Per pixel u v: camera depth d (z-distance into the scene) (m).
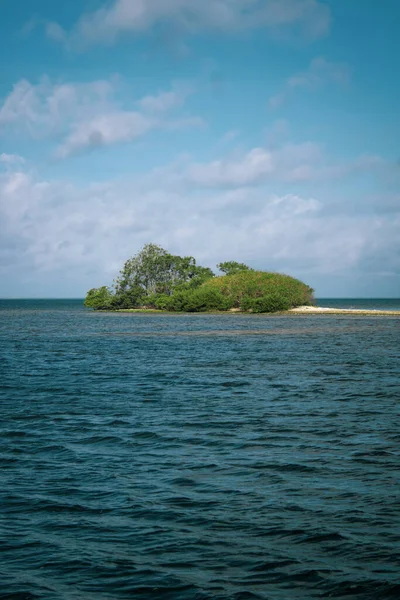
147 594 8.81
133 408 23.45
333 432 19.14
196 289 138.75
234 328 79.00
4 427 20.00
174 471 14.88
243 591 8.88
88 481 14.07
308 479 14.16
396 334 67.25
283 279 134.88
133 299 155.62
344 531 11.00
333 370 35.56
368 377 32.47
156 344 55.25
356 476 14.40
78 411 22.84
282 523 11.40
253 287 132.75
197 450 16.97
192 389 28.44
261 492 13.22
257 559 9.90
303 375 33.38
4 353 46.75
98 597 8.73
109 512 12.03
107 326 86.94
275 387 28.98
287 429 19.59
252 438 18.36
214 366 37.88
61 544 10.52
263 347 51.62
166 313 133.38
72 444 17.69
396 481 13.98
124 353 46.75
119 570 9.55
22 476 14.47
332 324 87.38
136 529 11.16
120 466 15.34
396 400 25.19
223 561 9.84
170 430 19.48
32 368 36.94
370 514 11.83
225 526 11.28
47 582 9.17
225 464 15.50
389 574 9.34
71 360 41.72
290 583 9.11
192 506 12.34
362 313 122.88
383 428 19.70
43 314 142.75
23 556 10.05
